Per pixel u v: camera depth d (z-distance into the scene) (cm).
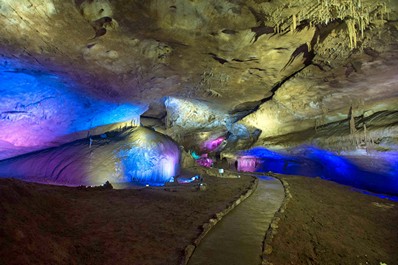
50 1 792
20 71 1275
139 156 1927
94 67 1289
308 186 1770
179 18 885
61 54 1140
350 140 1639
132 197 1079
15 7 822
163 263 552
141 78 1478
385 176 1725
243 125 2572
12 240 449
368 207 1420
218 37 1006
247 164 3066
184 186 1530
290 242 777
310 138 1975
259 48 1099
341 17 804
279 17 848
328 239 900
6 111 1505
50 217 683
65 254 500
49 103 1602
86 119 1930
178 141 3036
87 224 718
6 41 1019
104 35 993
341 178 2228
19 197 669
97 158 1864
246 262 596
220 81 1554
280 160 2825
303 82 1425
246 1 781
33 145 1880
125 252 583
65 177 1778
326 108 1762
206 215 913
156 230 736
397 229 1137
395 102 1493
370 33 890
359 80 1309
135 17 873
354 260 797
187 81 1562
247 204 1146
